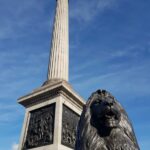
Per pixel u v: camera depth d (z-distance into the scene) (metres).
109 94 6.37
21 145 16.92
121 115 6.27
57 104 16.64
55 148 14.67
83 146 5.77
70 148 15.76
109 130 5.86
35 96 17.83
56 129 15.52
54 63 20.48
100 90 6.42
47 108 17.25
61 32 22.44
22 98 18.47
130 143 5.80
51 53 21.33
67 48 22.05
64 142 15.49
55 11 24.72
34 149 15.85
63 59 20.86
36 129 16.86
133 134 6.14
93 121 6.12
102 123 5.92
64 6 24.66
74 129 17.27
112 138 5.80
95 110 6.11
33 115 17.88
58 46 21.45
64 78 19.92
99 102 6.14
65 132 16.05
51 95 17.28
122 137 5.81
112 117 5.88
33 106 18.20
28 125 17.67
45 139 15.76
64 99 17.16
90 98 6.48
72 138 16.55
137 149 5.88
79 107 18.45
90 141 5.76
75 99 17.89
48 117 16.69
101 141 5.80
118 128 5.98
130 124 6.29
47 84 18.14
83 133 5.96
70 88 17.31
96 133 5.93
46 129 16.23
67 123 16.67
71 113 17.69
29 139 16.81
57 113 16.22
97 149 5.65
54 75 19.80
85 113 6.24
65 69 20.53
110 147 5.68
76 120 18.02
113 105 5.90
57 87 16.80
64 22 23.34
